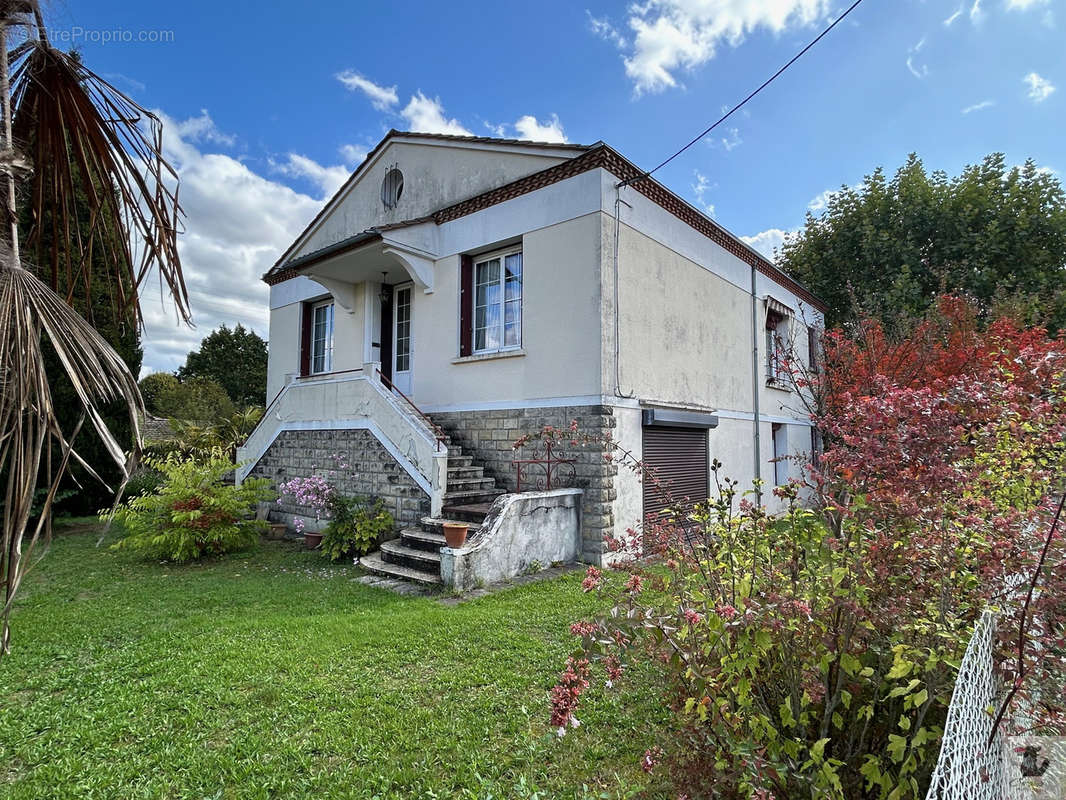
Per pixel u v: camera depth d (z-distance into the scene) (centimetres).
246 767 290
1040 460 252
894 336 1222
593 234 822
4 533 135
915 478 216
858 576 218
